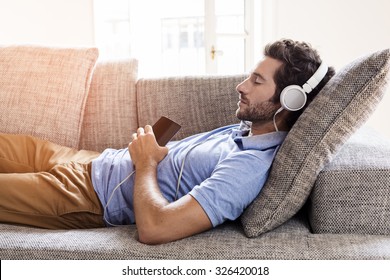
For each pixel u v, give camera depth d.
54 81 1.70
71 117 1.69
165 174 1.21
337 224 1.04
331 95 1.05
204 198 1.03
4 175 1.23
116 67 1.82
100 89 1.79
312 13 2.87
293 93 1.14
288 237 1.04
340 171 1.03
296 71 1.16
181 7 3.94
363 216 1.03
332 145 1.03
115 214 1.23
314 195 1.06
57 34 2.99
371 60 1.01
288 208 1.05
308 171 1.03
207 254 0.97
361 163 1.04
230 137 1.27
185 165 1.20
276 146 1.17
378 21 2.79
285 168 1.05
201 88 1.69
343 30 2.85
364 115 1.03
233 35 2.98
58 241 1.05
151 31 3.36
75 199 1.21
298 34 2.91
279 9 2.91
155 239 1.00
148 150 1.20
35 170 1.47
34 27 2.99
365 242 0.99
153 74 3.42
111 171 1.30
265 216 1.04
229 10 3.15
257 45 3.06
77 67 1.72
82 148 1.78
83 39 2.98
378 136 1.33
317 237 1.03
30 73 1.71
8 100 1.68
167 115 1.71
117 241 1.04
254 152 1.12
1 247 1.03
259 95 1.19
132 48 3.24
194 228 1.02
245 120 1.24
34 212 1.20
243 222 1.08
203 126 1.68
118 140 1.75
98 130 1.76
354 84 1.02
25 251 1.02
